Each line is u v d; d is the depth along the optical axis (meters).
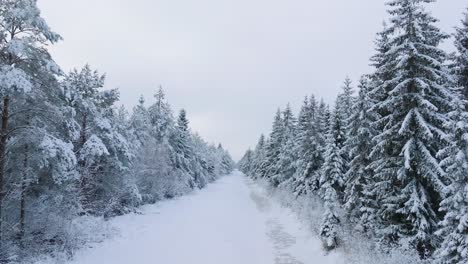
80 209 15.43
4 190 11.41
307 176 25.75
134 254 13.85
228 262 13.84
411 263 10.20
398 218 12.24
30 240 12.19
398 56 12.29
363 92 15.74
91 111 18.03
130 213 22.48
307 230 18.27
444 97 11.86
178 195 36.50
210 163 75.81
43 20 10.79
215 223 22.12
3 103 11.48
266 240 17.78
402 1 11.88
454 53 14.29
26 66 11.75
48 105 12.31
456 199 8.19
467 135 7.93
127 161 22.44
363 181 15.42
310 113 27.81
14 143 11.68
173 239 16.97
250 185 62.97
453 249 8.23
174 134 41.53
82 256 12.52
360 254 12.15
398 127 11.98
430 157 10.84
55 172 12.84
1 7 10.56
